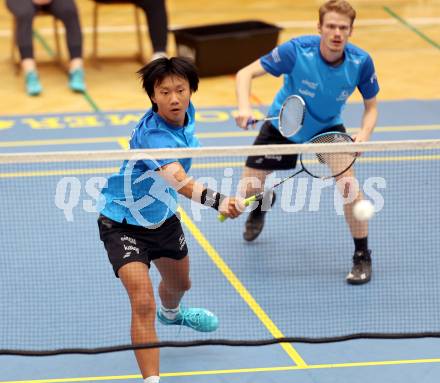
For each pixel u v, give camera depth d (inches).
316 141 419.5
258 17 1109.1
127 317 439.2
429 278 480.1
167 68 347.9
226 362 404.8
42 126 730.2
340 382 388.2
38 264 491.2
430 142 374.9
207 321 415.5
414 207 553.3
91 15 1110.4
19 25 814.5
